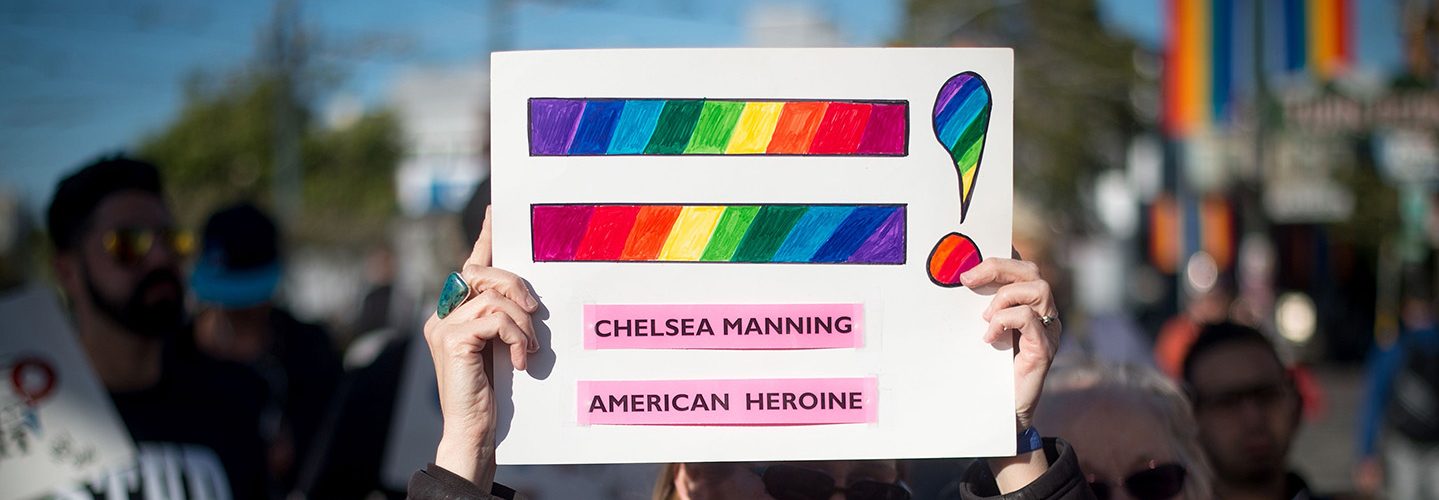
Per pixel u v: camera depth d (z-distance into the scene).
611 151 1.78
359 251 29.34
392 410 3.67
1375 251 23.92
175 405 3.04
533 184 1.78
